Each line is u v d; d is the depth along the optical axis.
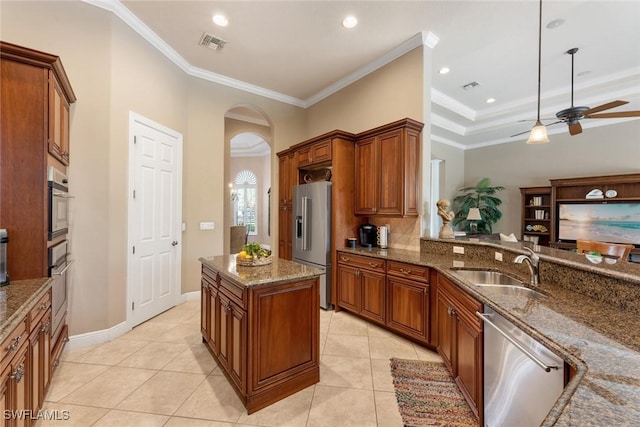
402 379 2.24
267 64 3.97
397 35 3.30
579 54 3.76
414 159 3.29
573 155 6.36
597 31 3.25
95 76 2.73
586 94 4.73
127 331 3.04
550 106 5.29
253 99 4.72
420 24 3.11
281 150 5.04
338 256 3.65
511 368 1.42
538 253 2.10
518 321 1.29
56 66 2.07
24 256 1.95
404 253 3.22
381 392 2.08
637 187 5.47
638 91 4.46
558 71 4.27
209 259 2.70
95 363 2.43
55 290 2.12
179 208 3.83
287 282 2.03
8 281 1.82
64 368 2.35
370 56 3.74
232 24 3.13
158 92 3.46
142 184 3.24
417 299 2.73
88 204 2.69
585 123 6.14
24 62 1.95
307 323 2.15
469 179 7.95
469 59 3.87
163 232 3.57
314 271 2.20
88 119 2.69
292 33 3.28
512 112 5.71
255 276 2.03
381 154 3.42
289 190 4.62
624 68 4.19
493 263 2.58
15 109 1.93
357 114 4.21
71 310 2.62
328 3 2.80
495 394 1.55
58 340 2.27
